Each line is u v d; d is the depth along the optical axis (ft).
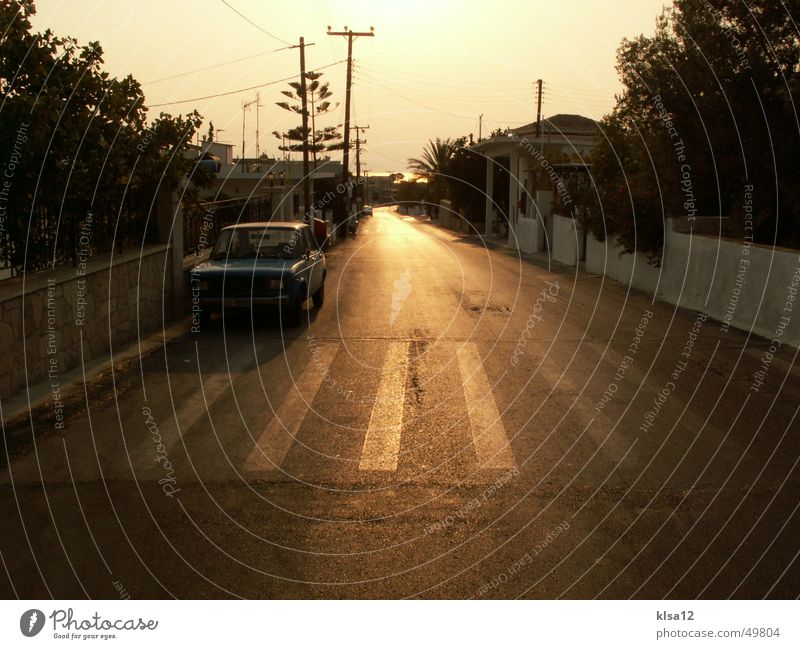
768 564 13.99
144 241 41.27
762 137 44.86
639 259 60.08
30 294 26.94
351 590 13.24
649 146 52.37
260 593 13.15
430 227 185.78
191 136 40.24
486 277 68.08
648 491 17.48
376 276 69.31
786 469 18.93
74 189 31.91
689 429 22.31
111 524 15.81
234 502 16.98
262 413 24.26
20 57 29.30
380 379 28.99
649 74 48.91
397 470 19.04
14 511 16.48
